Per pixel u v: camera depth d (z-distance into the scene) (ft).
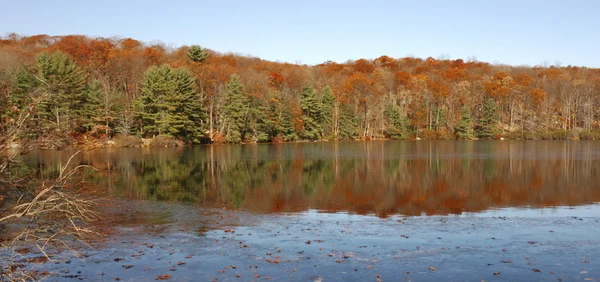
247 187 84.64
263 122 254.68
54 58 168.55
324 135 293.84
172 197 72.79
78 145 49.39
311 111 280.31
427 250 41.68
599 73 402.93
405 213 60.44
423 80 352.69
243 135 251.39
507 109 343.26
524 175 103.09
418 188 83.82
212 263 38.45
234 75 239.71
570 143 246.06
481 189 82.48
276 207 64.85
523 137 294.87
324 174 106.11
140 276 35.42
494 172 109.29
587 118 303.07
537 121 319.27
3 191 32.12
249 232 49.03
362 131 312.50
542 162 133.80
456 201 70.08
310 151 186.19
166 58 318.45
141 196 73.36
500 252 40.98
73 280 34.50
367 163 134.10
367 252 41.16
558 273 35.63
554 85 335.06
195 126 226.17
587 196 74.33
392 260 38.88
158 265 37.96
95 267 37.42
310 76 357.00
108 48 288.10
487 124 303.68
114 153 162.61
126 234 48.08
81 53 261.85
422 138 308.40
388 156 159.94
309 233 48.39
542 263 37.93
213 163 132.05
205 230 50.08
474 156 157.89
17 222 45.16
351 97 312.29
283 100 270.26
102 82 202.28
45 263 38.22
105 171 109.60
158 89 206.18
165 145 204.44
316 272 36.09
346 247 42.80
